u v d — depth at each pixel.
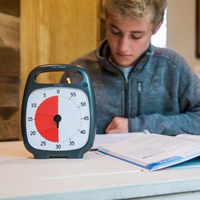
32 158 0.54
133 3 0.83
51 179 0.36
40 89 0.56
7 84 1.50
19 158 0.54
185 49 2.03
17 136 1.56
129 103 1.20
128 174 0.39
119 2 0.83
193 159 0.50
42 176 0.38
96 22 1.92
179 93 1.23
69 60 1.79
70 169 0.43
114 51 1.03
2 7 1.45
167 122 1.06
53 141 0.54
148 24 0.92
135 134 0.81
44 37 1.66
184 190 0.36
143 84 1.20
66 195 0.31
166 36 1.96
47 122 0.55
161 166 0.42
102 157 0.55
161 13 0.98
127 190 0.33
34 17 1.61
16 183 0.34
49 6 1.67
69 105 0.56
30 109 0.55
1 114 1.48
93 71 1.24
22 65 1.58
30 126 0.55
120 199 0.34
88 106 0.55
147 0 0.86
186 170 0.42
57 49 1.73
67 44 1.77
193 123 1.11
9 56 1.49
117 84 1.19
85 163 0.48
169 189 0.35
